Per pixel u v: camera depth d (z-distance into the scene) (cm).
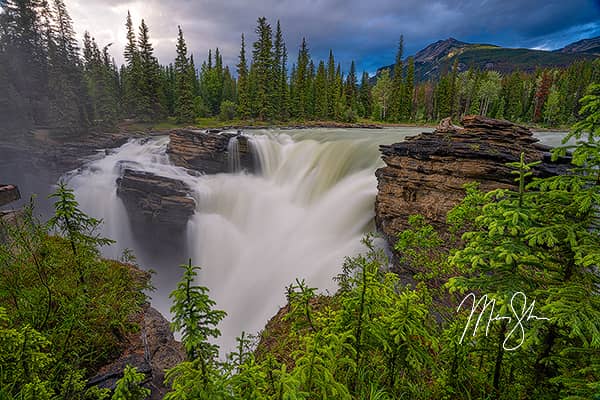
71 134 4288
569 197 305
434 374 377
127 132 4844
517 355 335
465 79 7775
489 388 369
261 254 2144
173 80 7050
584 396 240
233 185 2797
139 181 2623
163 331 764
